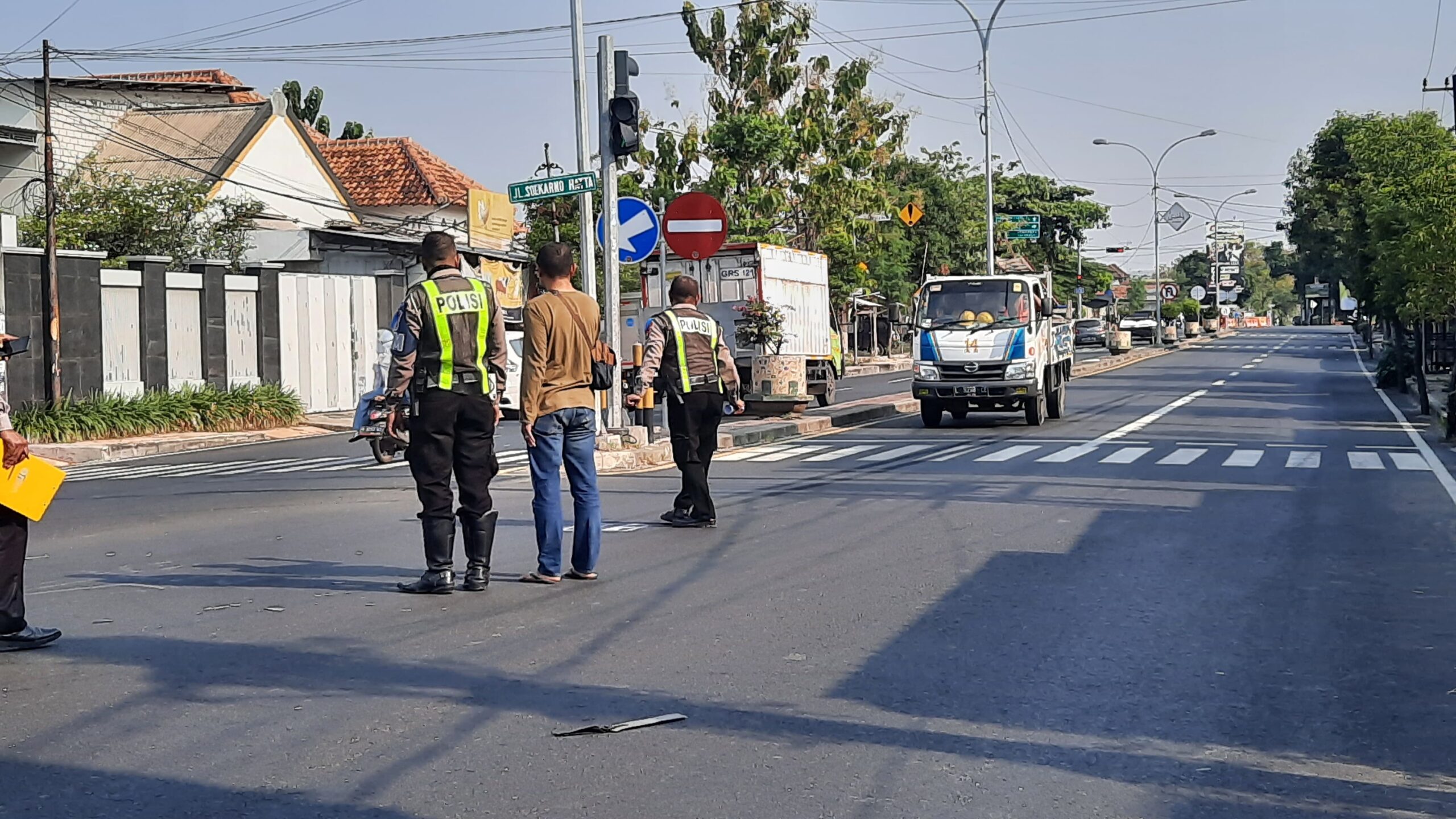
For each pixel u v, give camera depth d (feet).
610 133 54.49
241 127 131.13
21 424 75.15
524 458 60.29
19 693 20.26
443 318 27.45
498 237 150.00
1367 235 120.57
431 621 25.26
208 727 18.49
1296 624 25.20
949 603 26.96
